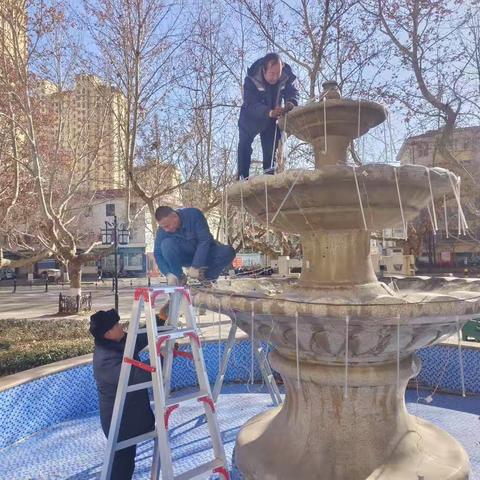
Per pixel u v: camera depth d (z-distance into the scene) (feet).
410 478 10.45
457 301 9.50
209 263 13.82
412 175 9.83
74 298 58.70
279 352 12.55
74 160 45.42
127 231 51.60
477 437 18.02
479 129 39.93
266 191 10.65
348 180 9.76
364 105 11.46
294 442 11.87
